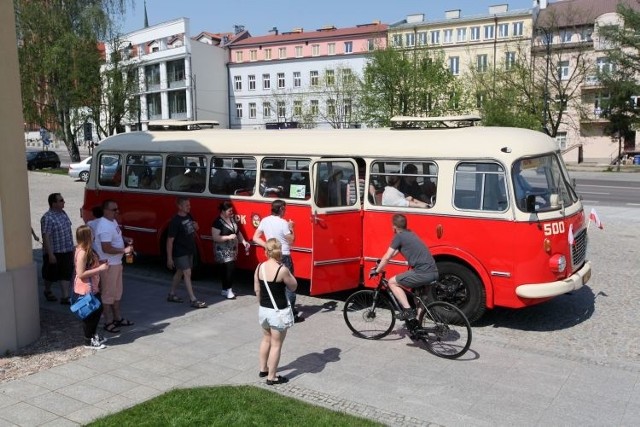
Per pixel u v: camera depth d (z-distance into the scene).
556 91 50.53
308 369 7.30
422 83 43.88
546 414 6.11
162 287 11.39
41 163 45.69
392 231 9.60
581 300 10.42
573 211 9.16
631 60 46.34
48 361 7.50
